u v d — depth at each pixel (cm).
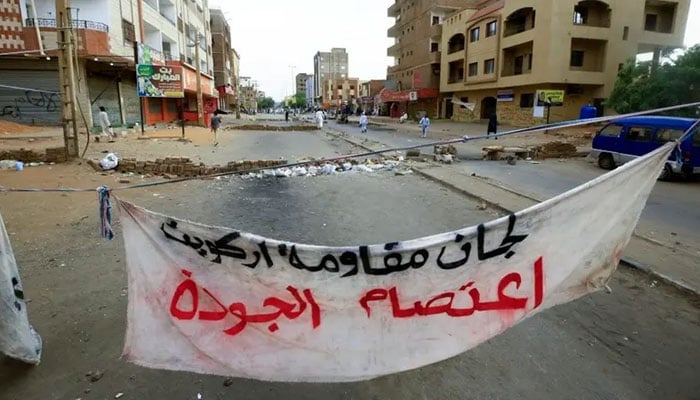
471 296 267
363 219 746
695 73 2162
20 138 1784
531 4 3184
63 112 1223
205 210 786
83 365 337
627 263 537
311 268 258
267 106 17062
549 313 424
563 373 332
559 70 3062
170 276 266
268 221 724
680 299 454
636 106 2423
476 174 1216
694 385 318
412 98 5075
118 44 2475
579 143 2067
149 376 326
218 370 271
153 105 3319
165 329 270
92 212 741
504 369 337
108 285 469
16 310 316
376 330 266
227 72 7238
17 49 2095
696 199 943
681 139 277
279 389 314
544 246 270
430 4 4847
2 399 299
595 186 269
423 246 255
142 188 945
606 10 3116
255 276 262
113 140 1827
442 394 309
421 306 264
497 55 3625
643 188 280
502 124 3644
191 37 4391
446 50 4538
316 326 265
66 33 1191
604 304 443
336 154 1661
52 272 499
